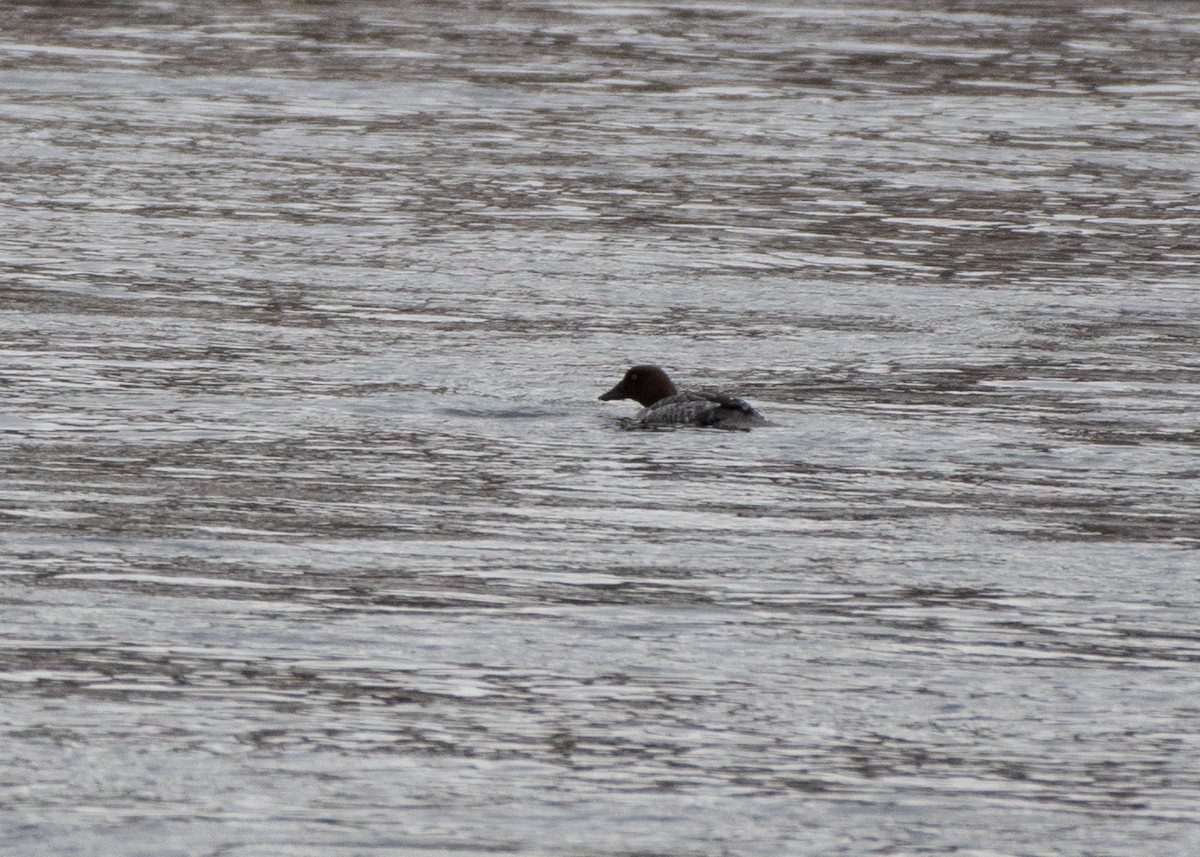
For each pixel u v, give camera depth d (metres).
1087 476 30.36
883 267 48.25
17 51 79.38
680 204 55.41
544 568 24.89
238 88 72.81
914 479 30.03
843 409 34.72
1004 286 46.34
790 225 53.06
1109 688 20.97
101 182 55.72
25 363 36.28
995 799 18.14
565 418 33.88
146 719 19.47
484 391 35.62
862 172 60.75
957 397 35.81
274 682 20.58
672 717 19.91
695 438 32.50
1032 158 63.81
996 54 86.94
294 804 17.69
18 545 25.16
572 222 52.72
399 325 40.88
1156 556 26.00
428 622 22.62
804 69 81.19
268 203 53.84
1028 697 20.66
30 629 21.94
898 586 24.45
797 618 23.09
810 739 19.41
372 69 78.25
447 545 25.83
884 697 20.56
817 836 17.31
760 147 64.56
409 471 29.81
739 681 20.94
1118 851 17.16
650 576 24.66
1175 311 44.00
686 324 41.88
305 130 65.12
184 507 27.33
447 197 55.53
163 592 23.44
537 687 20.64
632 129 67.06
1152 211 56.09
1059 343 40.59
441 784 18.17
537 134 65.69
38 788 17.84
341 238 49.84
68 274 44.56
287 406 33.88
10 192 53.75
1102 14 101.38
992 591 24.33
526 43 86.25
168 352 37.69
